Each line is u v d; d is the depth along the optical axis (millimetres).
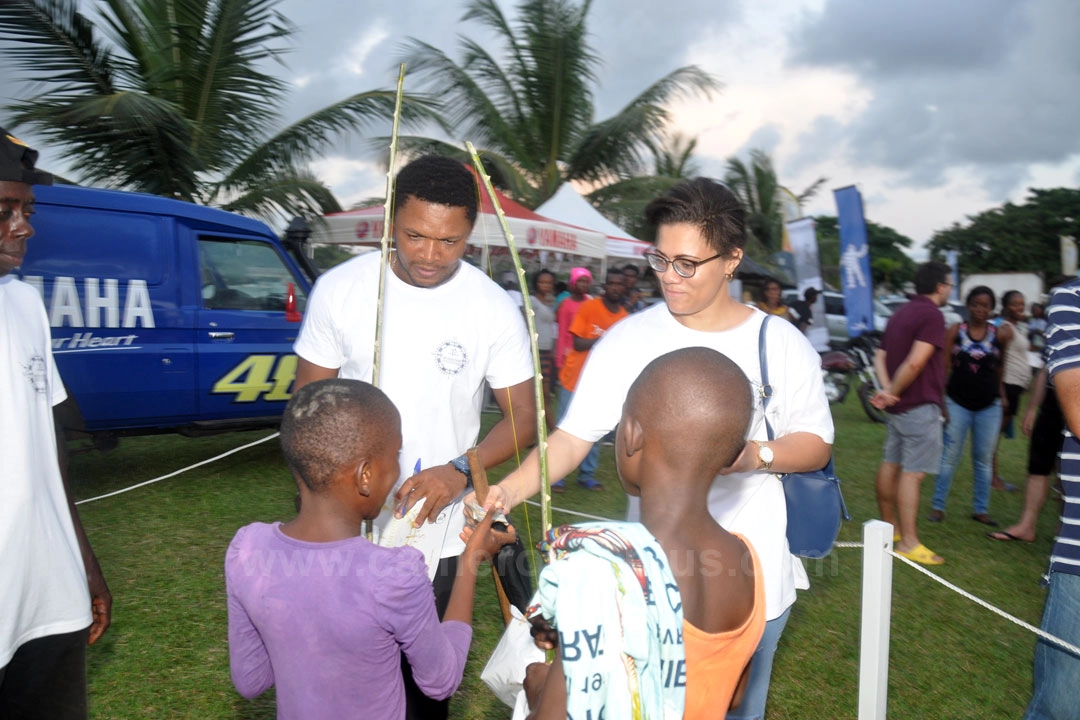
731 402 1229
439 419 2074
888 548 2490
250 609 1446
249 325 5848
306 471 1458
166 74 10367
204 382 5637
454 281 2098
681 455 1229
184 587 3979
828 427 1903
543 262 12312
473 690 3162
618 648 1054
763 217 27047
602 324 6367
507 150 17641
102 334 5188
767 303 9023
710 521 1266
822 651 3658
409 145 15789
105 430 5355
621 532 1137
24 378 1614
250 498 5562
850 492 6719
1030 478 5434
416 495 1882
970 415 5789
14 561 1567
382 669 1474
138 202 5414
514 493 1846
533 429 2211
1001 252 53688
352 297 2062
